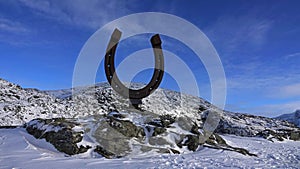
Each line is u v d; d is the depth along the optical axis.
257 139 15.46
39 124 9.73
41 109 18.64
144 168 6.37
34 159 6.81
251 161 7.98
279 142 15.28
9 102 18.98
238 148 10.13
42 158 6.97
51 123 9.25
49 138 8.55
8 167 5.95
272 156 9.55
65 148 7.85
